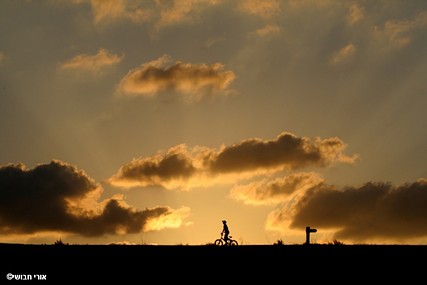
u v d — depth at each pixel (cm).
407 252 13175
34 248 13762
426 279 11662
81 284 11625
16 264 12550
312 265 12512
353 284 11550
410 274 11900
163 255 13312
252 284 11681
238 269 12431
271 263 12719
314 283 11644
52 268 12406
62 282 11725
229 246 14200
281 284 11644
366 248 13638
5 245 14000
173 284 11712
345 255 13062
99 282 11744
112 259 13000
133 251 13575
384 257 12825
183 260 12975
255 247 14050
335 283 11612
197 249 13800
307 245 14288
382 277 11812
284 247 14000
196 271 12350
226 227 15762
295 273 12156
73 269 12375
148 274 12162
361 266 12362
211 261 12900
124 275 12131
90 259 12975
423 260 12581
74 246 14025
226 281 11838
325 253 13262
